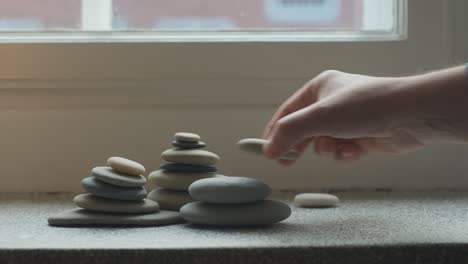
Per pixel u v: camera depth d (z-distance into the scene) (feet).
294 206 2.54
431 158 2.97
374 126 1.97
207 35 3.02
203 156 2.30
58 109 2.93
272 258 1.71
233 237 1.86
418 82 1.96
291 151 2.26
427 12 2.93
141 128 2.94
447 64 2.93
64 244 1.75
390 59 2.93
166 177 2.29
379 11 3.06
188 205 2.10
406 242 1.75
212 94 2.93
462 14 2.94
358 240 1.78
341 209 2.45
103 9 3.09
